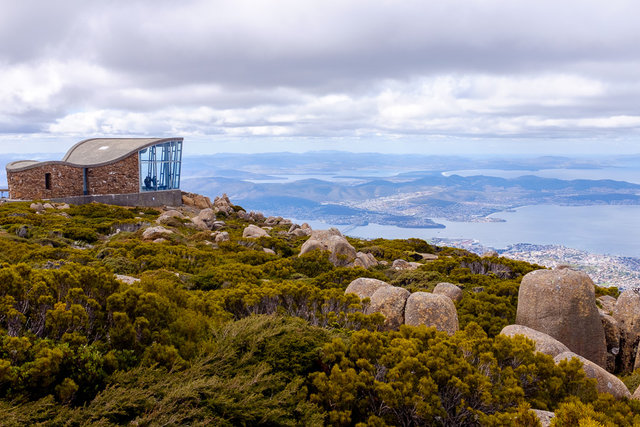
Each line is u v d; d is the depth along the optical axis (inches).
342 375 280.7
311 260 859.4
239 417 244.2
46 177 1909.4
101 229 1288.1
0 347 238.7
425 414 265.9
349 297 480.1
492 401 279.0
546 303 499.8
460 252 1328.7
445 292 616.4
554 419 258.7
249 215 2066.9
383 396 272.7
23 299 301.7
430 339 328.8
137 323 298.5
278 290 476.4
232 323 344.8
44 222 1253.7
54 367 233.0
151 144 2155.5
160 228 1168.8
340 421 269.0
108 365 255.8
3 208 1422.2
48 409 214.5
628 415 275.1
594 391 319.0
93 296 330.3
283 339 316.2
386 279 762.2
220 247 1071.6
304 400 275.3
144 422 219.3
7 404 211.8
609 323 545.0
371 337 318.3
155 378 255.6
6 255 731.4
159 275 610.9
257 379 273.9
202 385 247.9
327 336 343.0
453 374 290.5
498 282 745.6
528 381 319.3
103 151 2130.9
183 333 320.5
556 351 402.3
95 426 208.8
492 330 510.9
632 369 523.5
